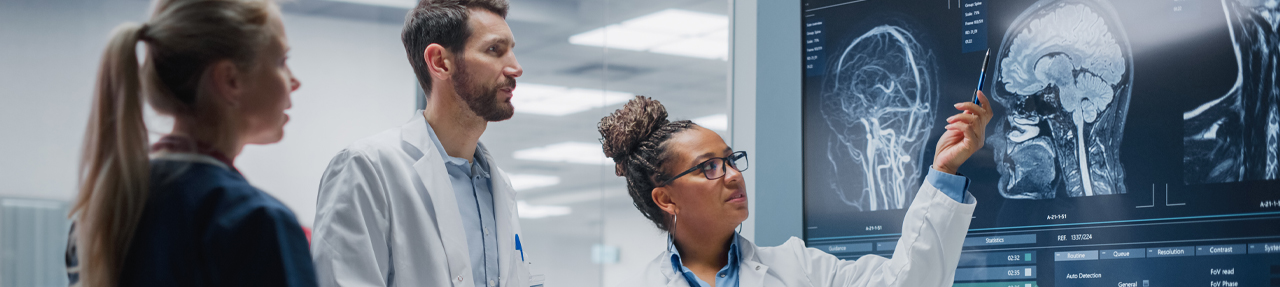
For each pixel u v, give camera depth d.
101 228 0.85
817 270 1.53
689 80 7.78
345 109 5.56
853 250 1.71
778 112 1.84
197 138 0.92
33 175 4.79
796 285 1.48
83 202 0.87
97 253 0.85
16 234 4.75
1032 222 1.57
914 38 1.70
